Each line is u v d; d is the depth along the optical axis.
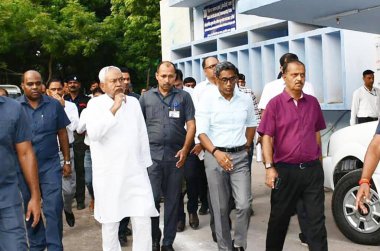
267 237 4.88
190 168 6.66
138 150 4.95
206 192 7.38
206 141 5.22
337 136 6.56
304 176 4.62
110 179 4.80
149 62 24.27
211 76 6.53
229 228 5.34
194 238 6.47
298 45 11.39
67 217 7.12
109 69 4.86
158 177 5.69
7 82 26.72
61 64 26.98
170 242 5.74
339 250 5.77
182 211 6.80
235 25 14.29
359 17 7.07
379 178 5.75
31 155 3.84
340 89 10.75
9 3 23.22
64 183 6.78
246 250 5.89
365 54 10.10
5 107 3.65
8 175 3.62
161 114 5.74
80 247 6.39
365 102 9.40
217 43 14.70
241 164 5.28
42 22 23.34
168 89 5.80
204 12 15.92
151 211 4.90
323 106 10.73
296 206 4.90
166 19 18.48
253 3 6.54
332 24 7.64
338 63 10.66
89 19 24.42
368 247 5.86
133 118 4.93
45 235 5.36
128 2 23.34
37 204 3.89
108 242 4.86
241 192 5.21
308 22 7.51
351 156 6.33
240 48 13.37
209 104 5.30
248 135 5.49
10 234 3.59
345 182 6.06
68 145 5.95
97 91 7.61
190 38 16.88
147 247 4.88
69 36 24.30
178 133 5.75
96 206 4.89
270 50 12.44
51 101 5.56
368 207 5.88
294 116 4.64
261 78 12.98
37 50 26.08
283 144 4.66
